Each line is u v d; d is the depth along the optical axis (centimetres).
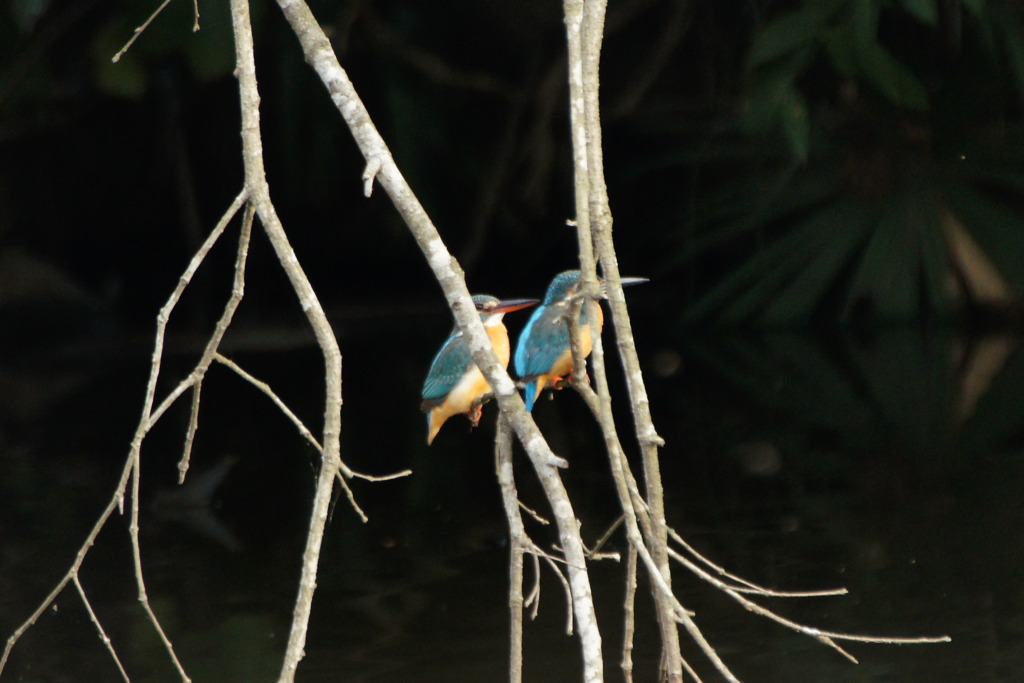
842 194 1673
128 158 2222
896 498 870
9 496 995
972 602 652
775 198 1706
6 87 1870
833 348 1614
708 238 1794
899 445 1046
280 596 716
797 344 1653
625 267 2181
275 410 1388
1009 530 775
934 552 738
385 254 2292
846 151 1656
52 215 2227
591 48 350
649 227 2153
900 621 628
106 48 1567
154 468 1089
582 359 371
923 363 1464
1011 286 1609
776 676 569
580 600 325
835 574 710
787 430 1135
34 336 2008
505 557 780
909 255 1622
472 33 2025
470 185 2142
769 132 1694
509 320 2052
